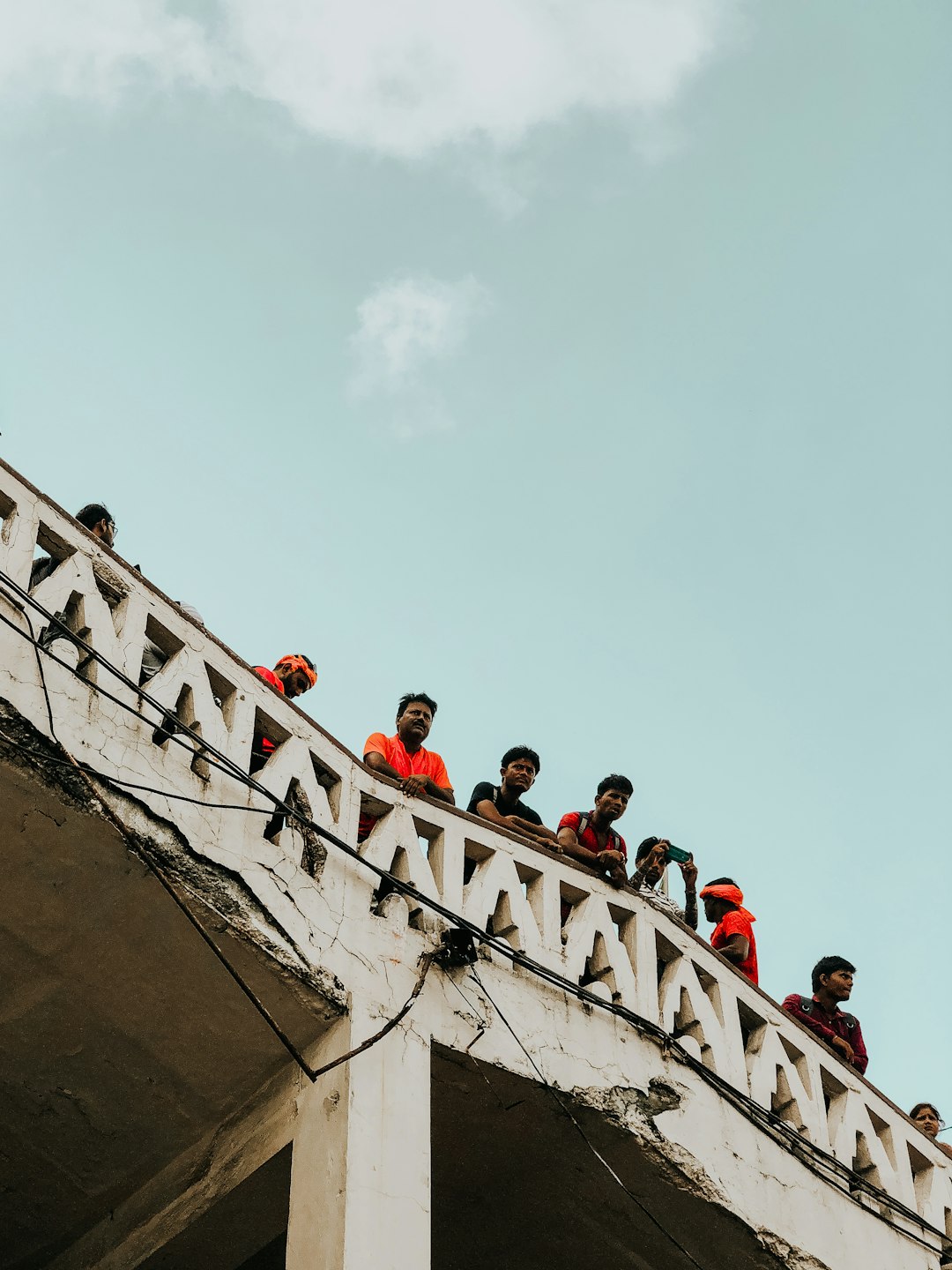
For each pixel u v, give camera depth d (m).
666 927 11.88
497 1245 11.52
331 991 9.70
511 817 12.05
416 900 10.51
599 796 12.51
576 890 11.46
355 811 10.55
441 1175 11.02
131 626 9.80
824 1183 11.92
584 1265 11.55
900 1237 12.21
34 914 9.29
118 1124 10.23
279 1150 9.62
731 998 12.06
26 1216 10.71
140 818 9.25
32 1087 10.06
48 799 8.93
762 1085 11.88
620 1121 10.66
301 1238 8.98
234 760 9.88
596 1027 10.95
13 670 8.99
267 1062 9.93
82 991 9.63
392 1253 8.84
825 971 14.01
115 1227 10.62
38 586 9.42
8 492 9.52
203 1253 10.41
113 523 12.62
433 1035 10.01
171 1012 9.72
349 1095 9.34
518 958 10.61
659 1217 11.08
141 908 9.33
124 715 9.45
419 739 12.10
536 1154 10.82
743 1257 11.16
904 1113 13.19
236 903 9.48
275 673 12.76
